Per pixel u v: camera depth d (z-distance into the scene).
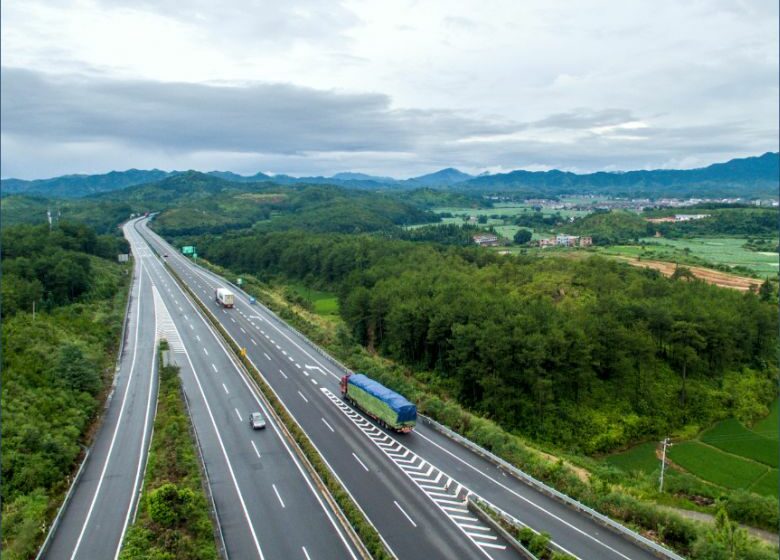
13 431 51.31
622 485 55.62
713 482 62.66
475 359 76.44
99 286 126.31
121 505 45.41
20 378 61.69
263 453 54.22
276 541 39.78
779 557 38.62
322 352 90.31
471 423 60.94
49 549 39.41
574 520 43.41
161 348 89.81
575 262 135.50
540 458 54.97
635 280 112.81
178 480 46.78
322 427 60.81
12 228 149.62
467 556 38.31
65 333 83.19
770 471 65.06
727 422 79.88
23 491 45.91
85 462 52.50
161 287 143.38
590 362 77.44
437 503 45.47
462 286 103.00
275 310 122.06
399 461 53.12
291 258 177.12
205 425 60.94
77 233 162.62
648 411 78.69
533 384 72.19
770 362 97.00
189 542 37.84
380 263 141.38
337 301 140.25
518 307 85.62
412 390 71.31
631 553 39.06
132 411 65.88
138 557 35.12
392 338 96.62
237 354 86.31
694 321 87.00
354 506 42.41
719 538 39.78
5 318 79.94
